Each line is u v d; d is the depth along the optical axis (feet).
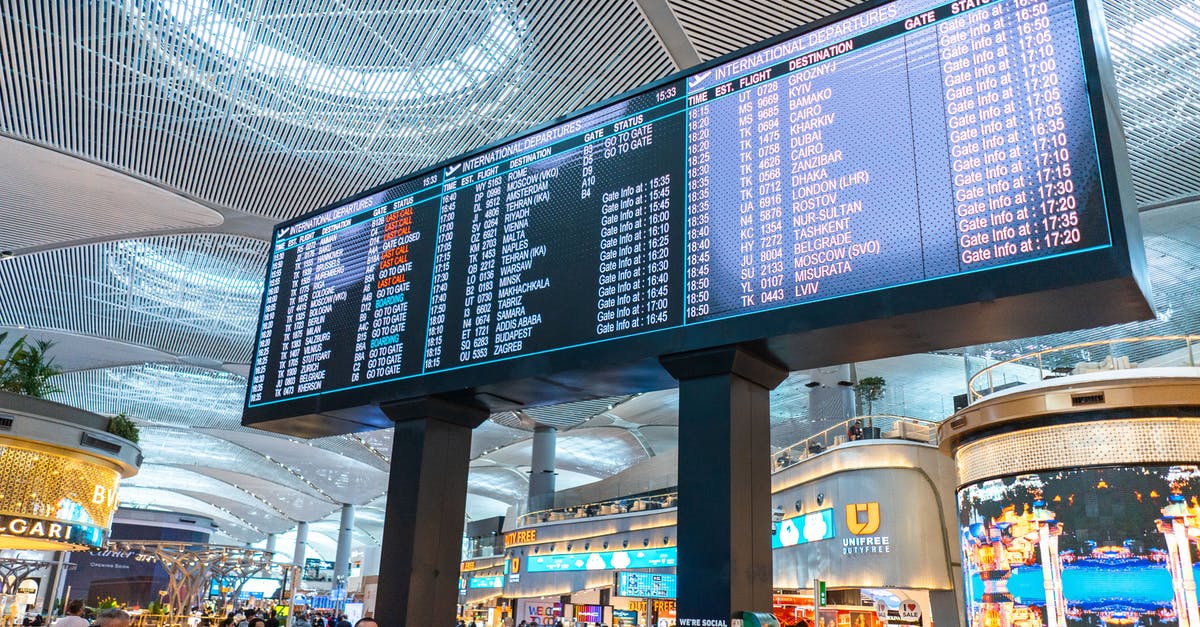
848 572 53.88
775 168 23.93
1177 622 34.14
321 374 33.24
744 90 25.54
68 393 120.16
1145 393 36.45
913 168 21.38
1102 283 17.89
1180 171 56.44
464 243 30.83
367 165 57.57
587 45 43.78
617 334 25.32
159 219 67.56
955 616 50.49
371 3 43.34
